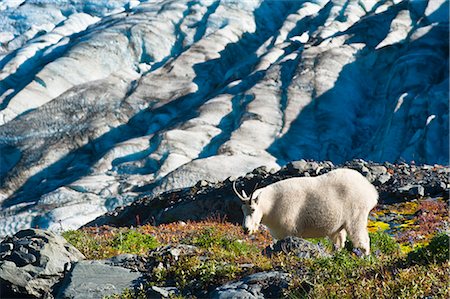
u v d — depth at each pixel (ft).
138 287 83.71
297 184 99.71
